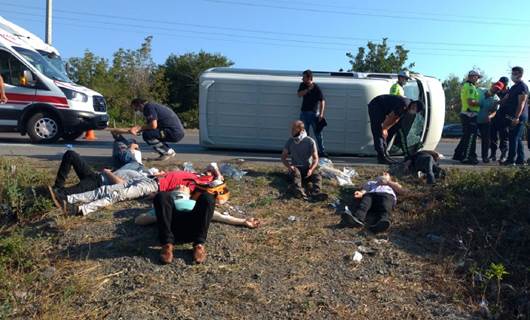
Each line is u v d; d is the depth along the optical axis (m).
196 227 5.81
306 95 10.59
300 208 7.47
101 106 13.72
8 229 6.45
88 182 7.52
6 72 12.27
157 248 5.94
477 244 6.57
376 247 6.38
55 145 12.16
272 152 11.86
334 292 5.41
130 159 8.27
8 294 5.12
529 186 7.61
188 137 20.33
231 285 5.38
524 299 5.56
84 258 5.76
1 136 14.58
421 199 7.64
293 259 5.96
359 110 11.16
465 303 5.45
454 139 29.47
